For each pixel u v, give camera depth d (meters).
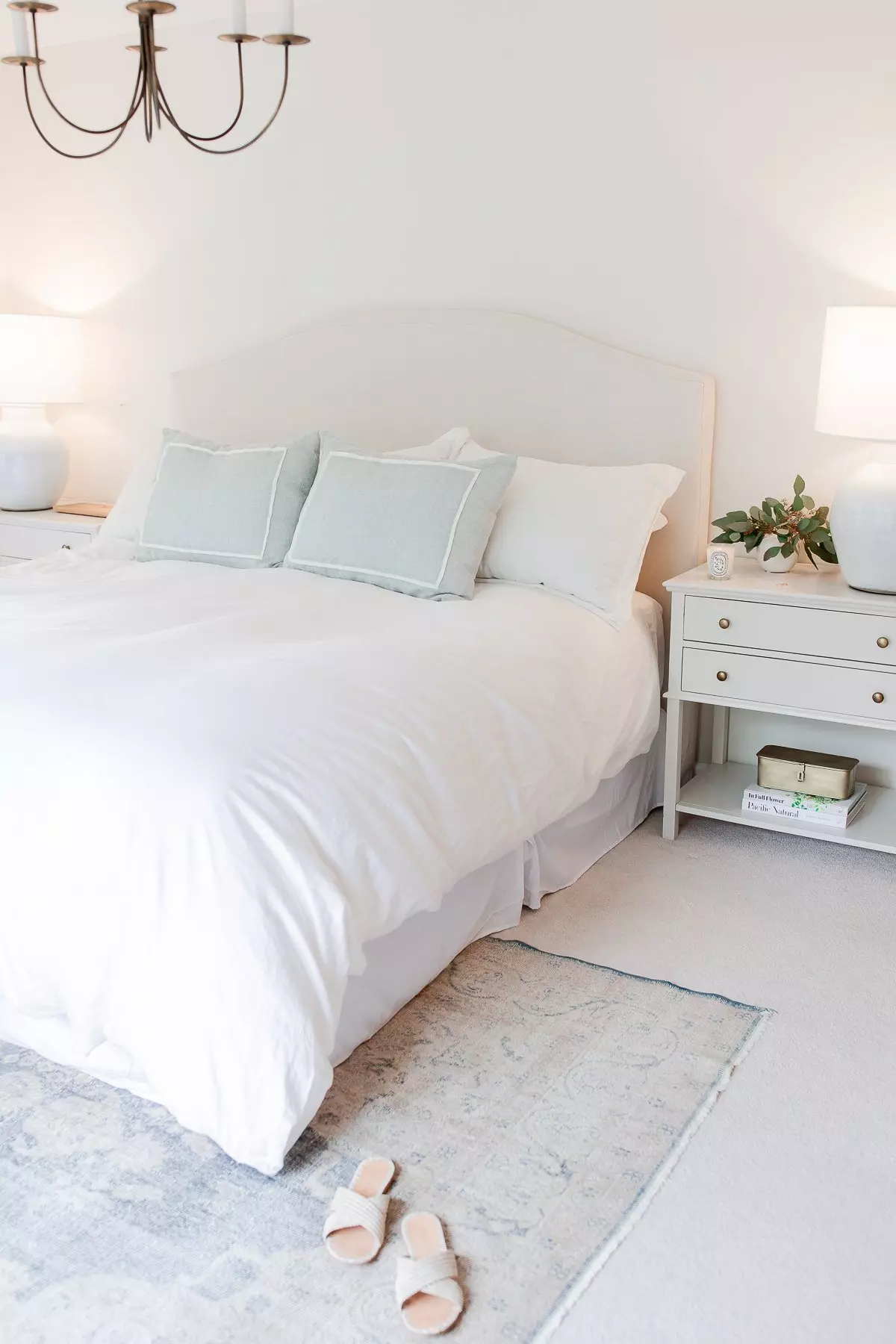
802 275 3.15
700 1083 2.05
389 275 3.83
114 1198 1.74
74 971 1.81
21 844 1.88
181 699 2.04
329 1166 1.82
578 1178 1.81
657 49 3.22
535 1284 1.60
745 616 2.92
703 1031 2.21
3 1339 1.49
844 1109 1.98
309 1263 1.62
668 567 3.40
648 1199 1.76
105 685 2.12
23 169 4.52
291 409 4.02
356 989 2.07
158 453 3.85
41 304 4.62
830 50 2.99
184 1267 1.61
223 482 3.44
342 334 3.85
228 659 2.29
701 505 3.34
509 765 2.39
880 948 2.53
